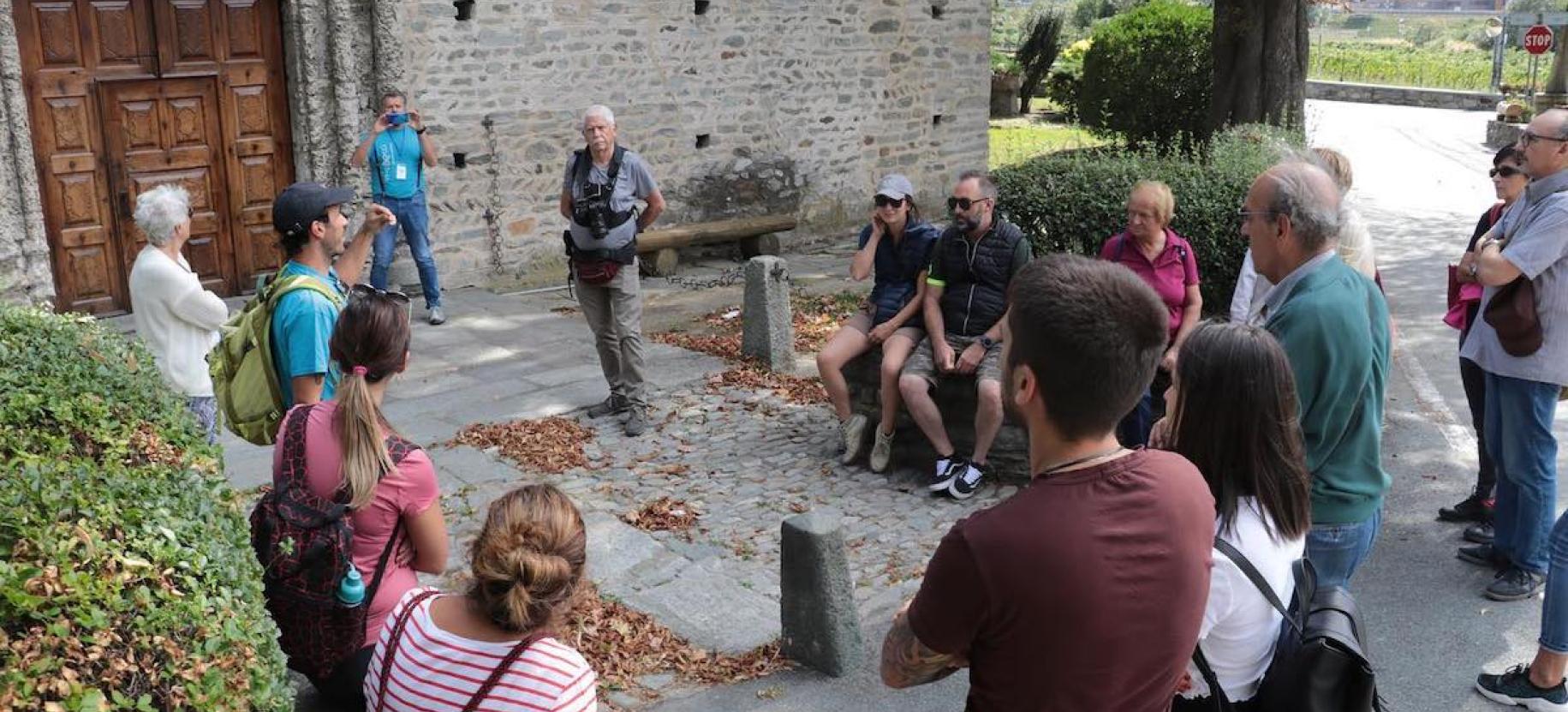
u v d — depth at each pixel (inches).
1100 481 75.5
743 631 182.9
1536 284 173.9
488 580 90.9
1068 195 327.6
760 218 495.8
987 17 579.2
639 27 451.2
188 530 109.8
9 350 157.2
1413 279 442.3
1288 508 96.3
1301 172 123.6
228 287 379.2
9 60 323.3
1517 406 179.9
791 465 255.0
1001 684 75.4
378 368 128.3
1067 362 74.5
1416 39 2151.8
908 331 244.5
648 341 354.0
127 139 354.0
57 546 97.3
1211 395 96.4
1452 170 784.9
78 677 81.1
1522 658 169.6
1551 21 1055.6
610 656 174.2
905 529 223.1
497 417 283.0
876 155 546.6
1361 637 97.9
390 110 357.7
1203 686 98.3
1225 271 324.8
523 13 420.5
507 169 427.2
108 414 142.4
